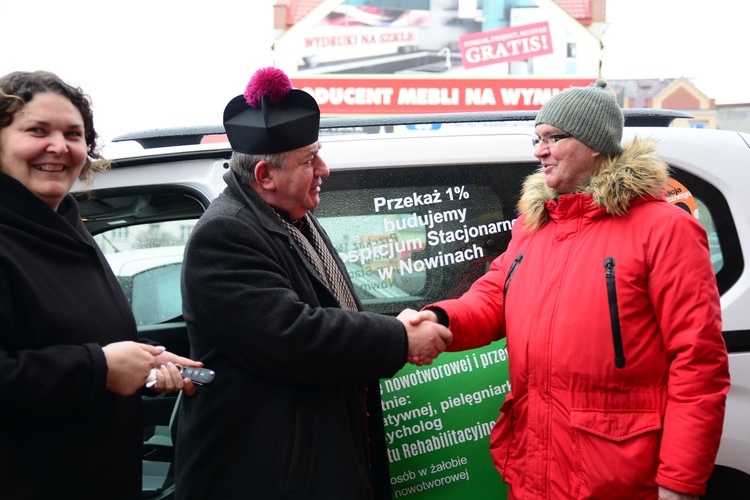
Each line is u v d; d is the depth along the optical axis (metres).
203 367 2.12
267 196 2.24
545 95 26.67
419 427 2.58
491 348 2.65
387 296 2.71
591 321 2.13
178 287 2.95
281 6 26.66
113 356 1.80
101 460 1.87
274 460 2.08
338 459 2.12
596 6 26.61
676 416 2.05
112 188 2.67
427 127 2.92
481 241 2.76
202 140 2.95
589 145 2.21
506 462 2.34
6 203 1.82
